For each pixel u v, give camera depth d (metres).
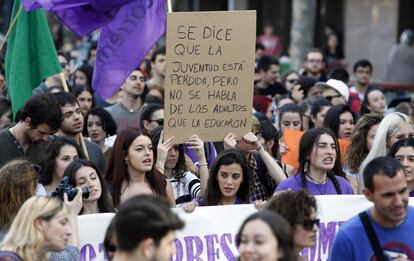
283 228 8.10
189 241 11.18
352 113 15.27
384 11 36.50
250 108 12.27
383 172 9.24
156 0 13.13
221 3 41.53
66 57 21.56
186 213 11.19
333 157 11.94
